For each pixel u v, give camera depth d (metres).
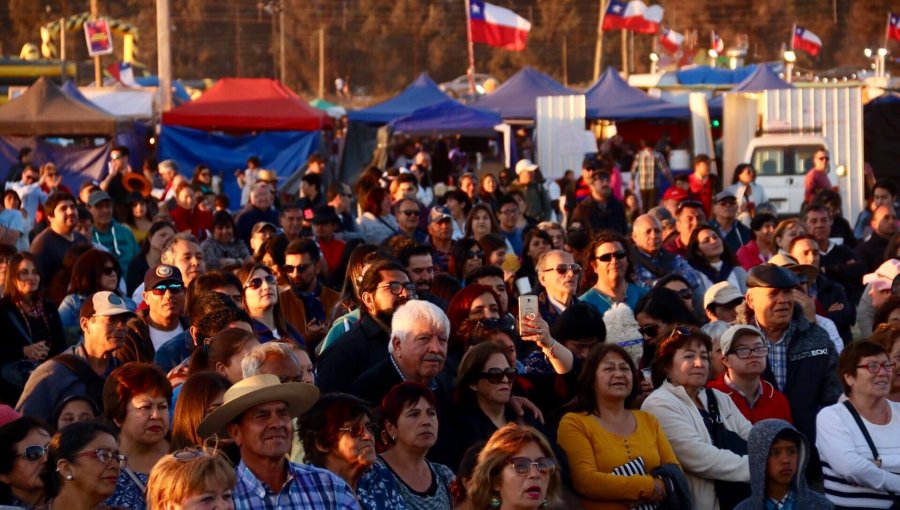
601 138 50.69
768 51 101.25
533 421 10.62
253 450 8.02
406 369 10.52
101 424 8.48
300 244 14.59
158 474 7.27
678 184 34.09
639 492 10.29
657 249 17.06
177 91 58.78
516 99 48.66
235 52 109.38
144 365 9.45
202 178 30.77
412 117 43.81
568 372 11.17
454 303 11.57
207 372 9.02
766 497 9.86
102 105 47.31
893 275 15.70
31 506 8.82
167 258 14.88
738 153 42.41
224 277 12.46
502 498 8.62
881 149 44.09
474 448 9.02
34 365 13.16
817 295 16.39
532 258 17.14
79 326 14.02
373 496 8.81
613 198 23.05
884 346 12.11
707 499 11.05
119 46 101.25
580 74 107.69
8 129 39.66
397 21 110.50
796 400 12.95
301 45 109.62
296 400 8.18
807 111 40.31
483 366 10.27
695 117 46.31
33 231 22.16
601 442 10.48
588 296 14.60
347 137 45.56
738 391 11.91
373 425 8.91
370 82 109.56
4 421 9.70
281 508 7.98
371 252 13.16
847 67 90.44
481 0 53.66
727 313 14.09
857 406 11.15
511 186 32.19
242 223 22.23
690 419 11.17
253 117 42.22
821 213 18.80
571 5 108.81
